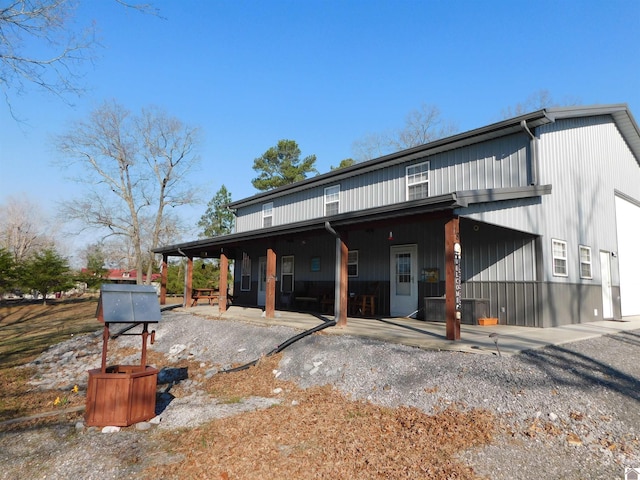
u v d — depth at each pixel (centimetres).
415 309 1204
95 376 533
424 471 376
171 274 3047
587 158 1263
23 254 4016
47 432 520
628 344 824
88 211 2944
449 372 586
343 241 964
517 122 987
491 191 818
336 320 940
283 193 1808
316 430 477
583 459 394
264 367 789
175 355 1028
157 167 3238
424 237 1200
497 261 1054
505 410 481
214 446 446
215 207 4050
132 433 510
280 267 1748
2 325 1686
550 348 698
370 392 590
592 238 1250
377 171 1384
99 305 573
